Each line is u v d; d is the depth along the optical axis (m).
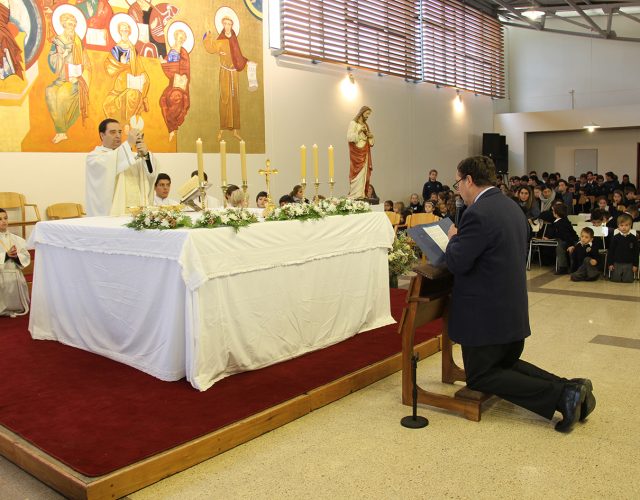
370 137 11.29
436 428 3.69
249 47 10.84
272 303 4.51
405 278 9.16
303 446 3.46
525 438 3.53
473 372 3.71
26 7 7.76
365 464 3.24
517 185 16.70
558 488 2.95
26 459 3.20
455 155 17.61
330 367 4.50
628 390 4.29
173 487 3.03
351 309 5.29
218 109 10.28
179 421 3.50
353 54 13.23
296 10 11.73
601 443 3.44
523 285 3.65
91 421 3.53
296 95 11.93
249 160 10.95
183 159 9.73
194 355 3.96
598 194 16.42
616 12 16.61
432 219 9.53
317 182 5.32
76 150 8.39
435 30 16.05
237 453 3.39
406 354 4.03
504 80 20.44
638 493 2.89
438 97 16.66
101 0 8.51
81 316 4.99
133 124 9.00
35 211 7.99
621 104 18.94
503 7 17.64
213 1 10.09
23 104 7.84
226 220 4.21
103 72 8.60
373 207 9.18
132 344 4.50
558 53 19.77
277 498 2.91
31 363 4.68
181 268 3.91
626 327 6.09
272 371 4.41
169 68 9.44
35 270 5.36
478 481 3.03
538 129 19.53
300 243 4.69
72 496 2.91
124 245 4.39
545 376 3.79
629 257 8.84
